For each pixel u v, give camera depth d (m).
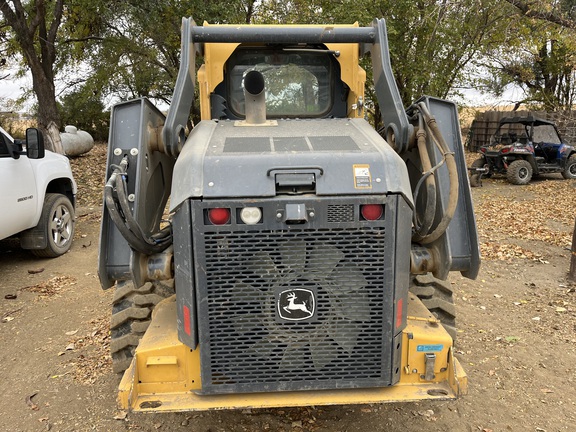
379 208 2.46
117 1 12.89
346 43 3.64
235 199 2.39
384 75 3.37
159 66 17.64
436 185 3.16
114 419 3.53
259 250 2.44
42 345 4.62
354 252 2.48
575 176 15.12
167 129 3.06
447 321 3.80
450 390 2.66
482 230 8.93
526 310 5.36
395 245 2.50
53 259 7.09
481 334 4.80
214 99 3.76
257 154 2.52
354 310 2.55
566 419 3.51
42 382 4.02
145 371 2.64
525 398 3.76
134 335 3.54
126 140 3.15
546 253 7.45
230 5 13.90
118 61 16.94
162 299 3.55
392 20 13.02
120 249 3.07
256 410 3.61
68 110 22.72
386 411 3.59
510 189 13.58
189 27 3.45
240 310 2.50
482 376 4.06
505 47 15.78
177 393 2.65
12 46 15.35
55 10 12.95
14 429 3.44
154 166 3.41
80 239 8.07
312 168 2.45
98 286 6.05
